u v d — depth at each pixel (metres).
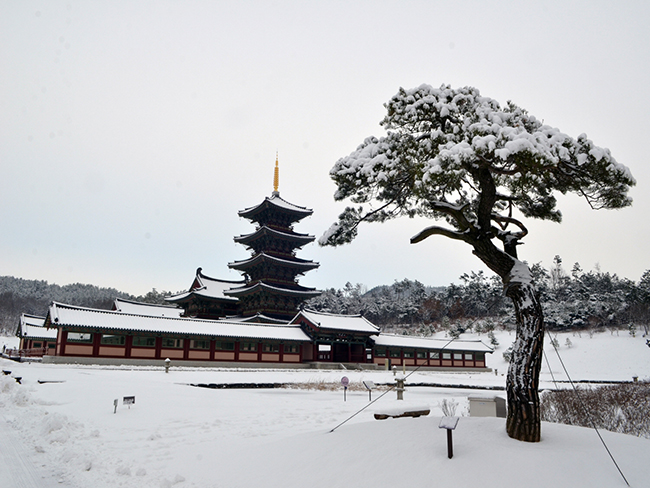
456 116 11.52
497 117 9.95
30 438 12.11
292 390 32.97
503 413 12.61
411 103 11.72
